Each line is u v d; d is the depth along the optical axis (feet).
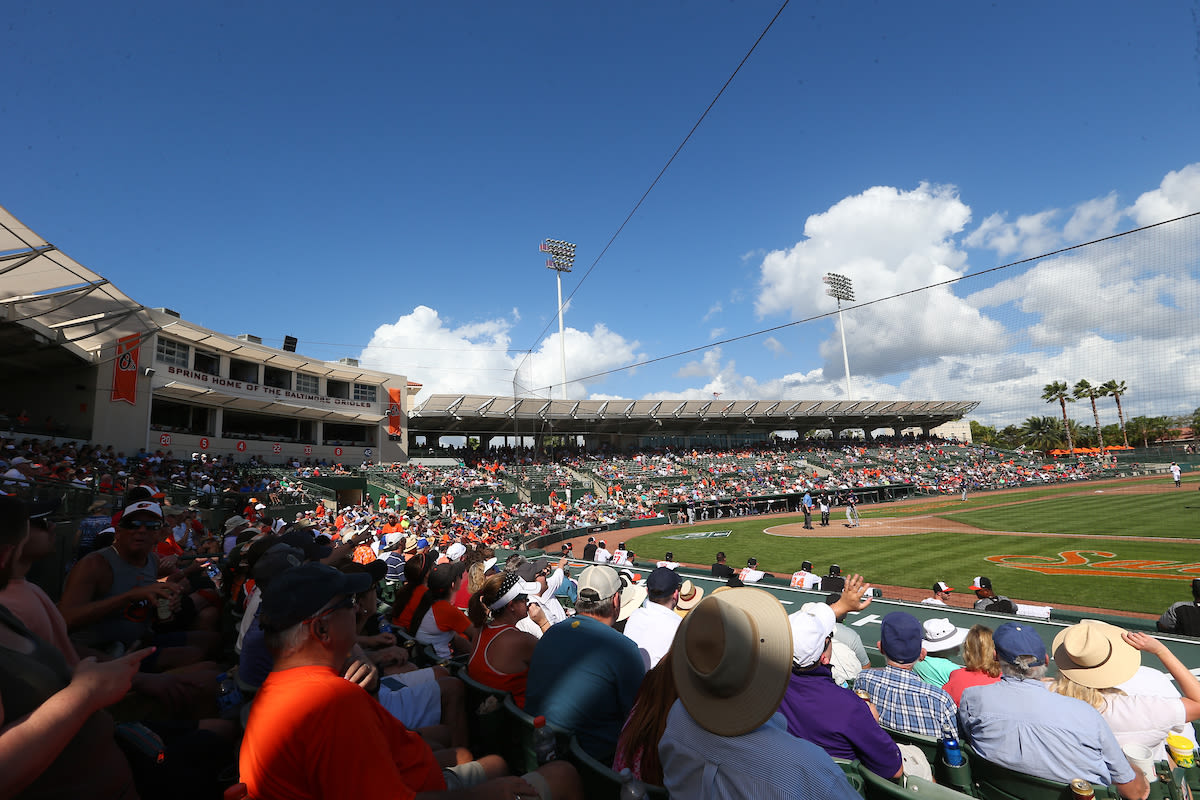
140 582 14.14
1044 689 9.30
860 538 77.97
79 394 87.10
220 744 8.79
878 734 7.99
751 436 205.46
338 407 138.51
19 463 34.68
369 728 5.70
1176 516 75.82
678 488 143.74
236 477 97.09
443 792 5.93
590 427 177.47
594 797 7.51
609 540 97.25
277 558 10.71
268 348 122.83
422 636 15.46
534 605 17.43
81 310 68.03
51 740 4.78
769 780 5.07
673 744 5.87
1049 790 8.57
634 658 9.42
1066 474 166.50
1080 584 41.98
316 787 5.44
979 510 104.83
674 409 175.22
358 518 72.13
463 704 11.73
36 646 5.98
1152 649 10.82
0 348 70.74
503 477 147.54
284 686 5.78
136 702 11.69
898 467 174.19
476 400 151.33
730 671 5.36
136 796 6.46
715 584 29.68
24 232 45.62
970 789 9.70
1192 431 250.57
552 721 9.03
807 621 8.43
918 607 21.99
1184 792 9.90
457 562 16.35
